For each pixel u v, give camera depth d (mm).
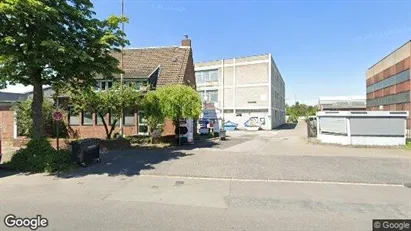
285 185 8516
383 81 47750
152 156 13742
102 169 10719
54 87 12680
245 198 7164
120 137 17578
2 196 7281
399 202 6805
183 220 5582
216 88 48844
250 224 5383
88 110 17828
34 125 11281
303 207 6441
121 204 6629
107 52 11492
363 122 18422
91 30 10727
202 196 7336
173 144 18719
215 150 16125
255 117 44875
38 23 9477
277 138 25484
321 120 20703
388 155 14258
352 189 8062
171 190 7922
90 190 7895
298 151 15781
